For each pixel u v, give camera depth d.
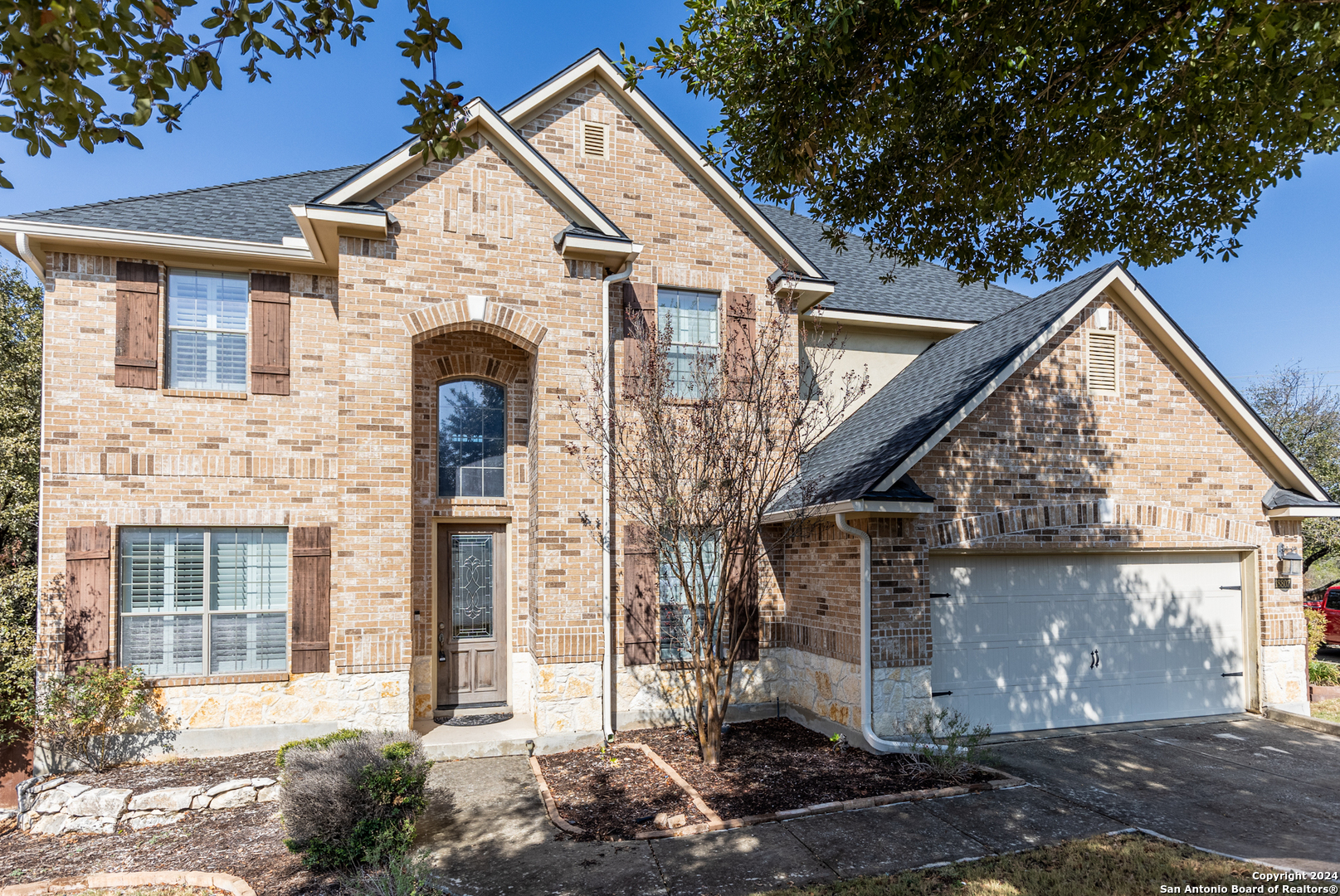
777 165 7.33
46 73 3.39
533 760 9.21
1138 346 10.77
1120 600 10.81
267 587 10.14
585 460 10.12
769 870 6.04
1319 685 13.37
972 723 9.85
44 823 7.72
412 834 6.60
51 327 9.48
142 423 9.71
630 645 10.48
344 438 9.21
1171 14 5.73
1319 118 6.27
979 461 9.84
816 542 10.55
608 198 11.38
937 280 16.22
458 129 4.55
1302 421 26.00
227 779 8.40
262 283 10.27
